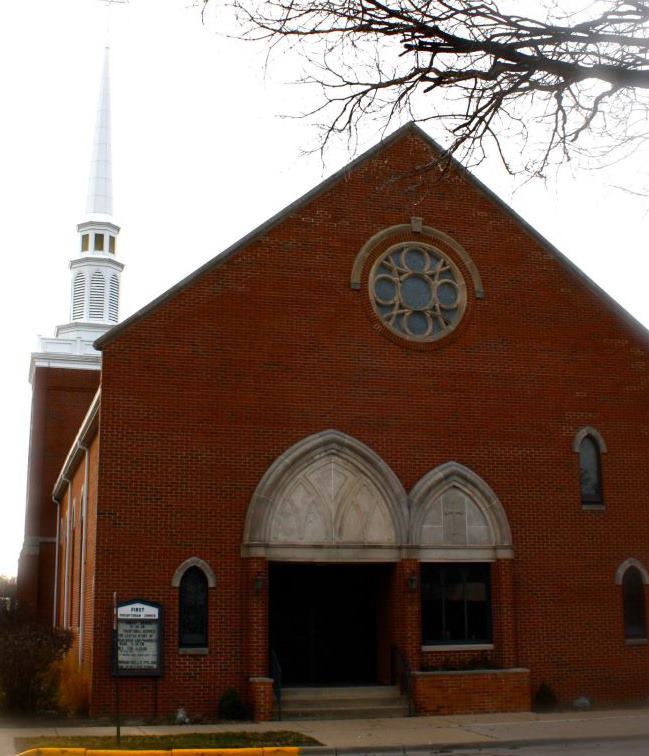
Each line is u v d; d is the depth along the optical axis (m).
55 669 23.06
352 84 10.87
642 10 9.08
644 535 26.73
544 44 9.38
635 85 9.36
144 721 21.66
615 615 25.97
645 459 27.19
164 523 23.03
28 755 17.11
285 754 18.00
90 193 58.09
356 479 24.69
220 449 23.75
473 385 26.02
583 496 26.47
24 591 45.59
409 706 23.12
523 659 24.98
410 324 25.97
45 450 48.31
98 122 59.44
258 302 24.73
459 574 25.25
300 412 24.52
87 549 25.80
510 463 25.91
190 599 23.05
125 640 22.09
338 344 25.16
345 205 26.00
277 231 25.27
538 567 25.59
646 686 25.88
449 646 24.55
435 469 25.20
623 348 27.59
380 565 25.45
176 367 23.80
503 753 18.19
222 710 22.17
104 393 23.16
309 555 23.95
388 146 26.73
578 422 26.73
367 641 26.27
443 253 26.58
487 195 27.28
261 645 22.84
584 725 21.44
